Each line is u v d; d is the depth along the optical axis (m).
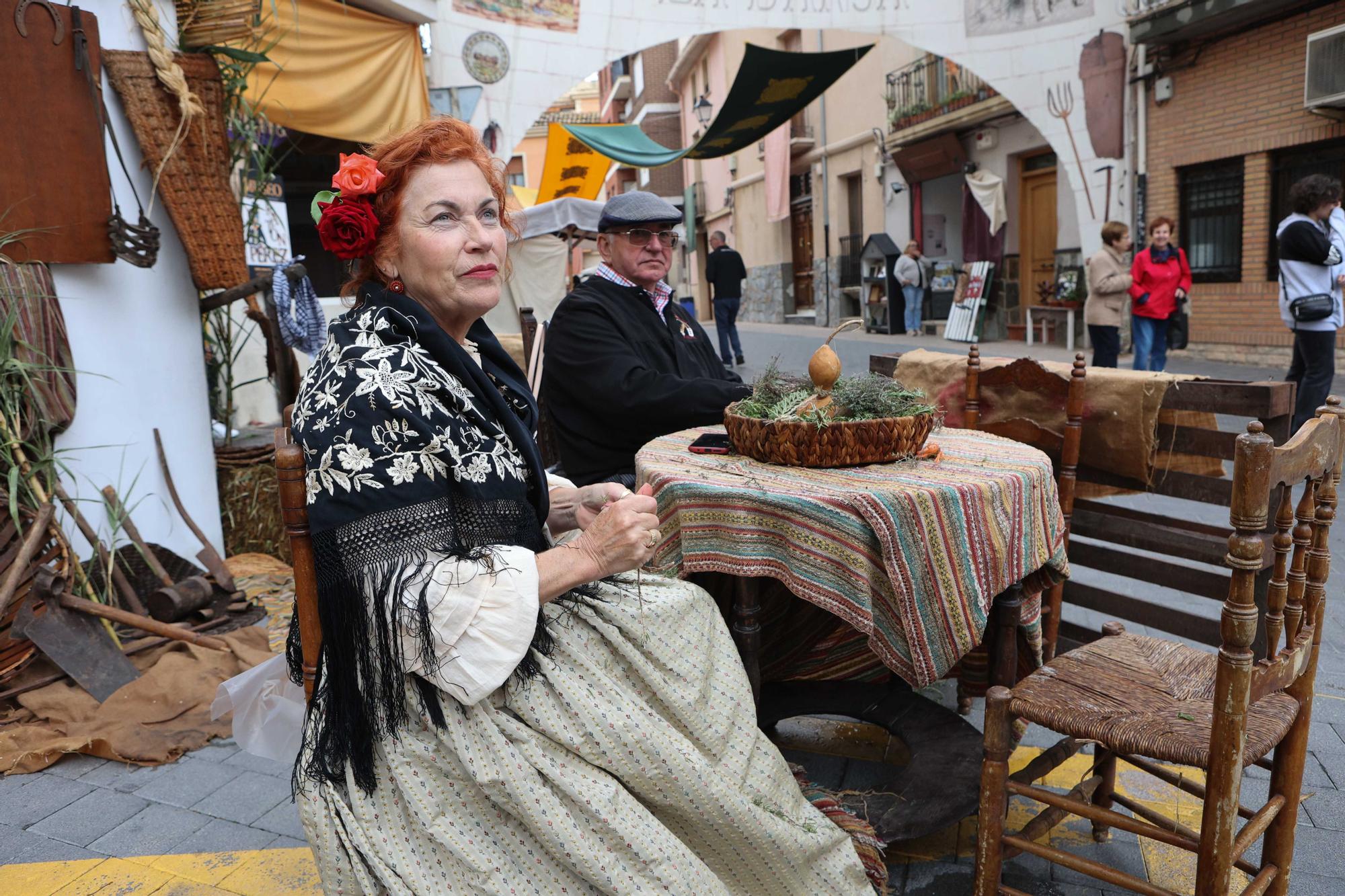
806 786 2.31
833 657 2.99
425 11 8.51
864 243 18.89
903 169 17.30
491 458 1.65
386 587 1.50
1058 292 13.37
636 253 3.56
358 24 8.05
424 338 1.64
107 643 3.50
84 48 3.77
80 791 2.85
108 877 2.42
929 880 2.33
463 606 1.52
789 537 2.16
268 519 5.09
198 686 3.36
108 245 3.94
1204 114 11.18
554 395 3.60
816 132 20.56
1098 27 11.95
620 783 1.67
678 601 1.87
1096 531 3.20
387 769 1.59
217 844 2.57
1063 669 2.10
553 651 1.69
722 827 1.73
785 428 2.40
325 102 7.89
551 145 13.15
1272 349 10.64
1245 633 1.64
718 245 12.81
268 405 7.31
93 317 3.98
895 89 16.98
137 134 4.03
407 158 1.69
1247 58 10.52
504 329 10.90
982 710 3.18
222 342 5.37
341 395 1.56
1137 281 8.41
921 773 2.43
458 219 1.70
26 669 3.40
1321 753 2.81
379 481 1.53
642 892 1.58
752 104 9.95
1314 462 1.80
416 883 1.54
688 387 3.29
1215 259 11.42
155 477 4.33
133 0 3.89
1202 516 5.16
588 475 3.55
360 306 1.69
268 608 4.27
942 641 2.19
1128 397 2.93
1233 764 1.68
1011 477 2.27
